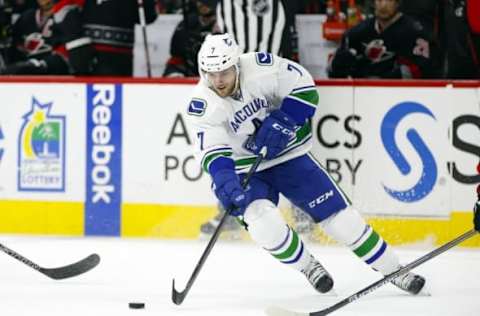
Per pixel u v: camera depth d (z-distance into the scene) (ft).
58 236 50.72
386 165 48.52
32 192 50.96
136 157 49.98
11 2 56.49
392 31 52.54
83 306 35.04
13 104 50.55
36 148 50.67
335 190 37.04
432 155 48.16
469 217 48.06
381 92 48.26
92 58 54.60
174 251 46.75
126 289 38.32
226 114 35.42
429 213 48.39
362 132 48.52
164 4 55.47
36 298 36.45
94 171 50.34
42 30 55.67
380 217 48.80
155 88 49.60
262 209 35.55
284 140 35.45
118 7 54.08
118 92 49.85
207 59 33.35
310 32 54.39
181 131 49.49
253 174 37.11
